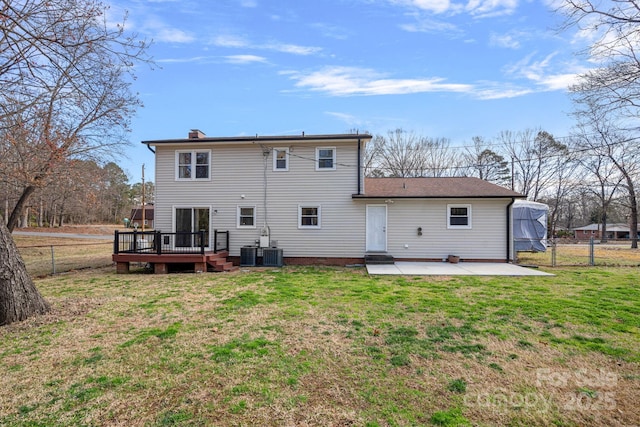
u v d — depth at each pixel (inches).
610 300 259.6
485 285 327.6
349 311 233.9
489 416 107.0
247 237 527.2
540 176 1289.4
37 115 403.9
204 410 111.8
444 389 124.9
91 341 179.3
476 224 503.8
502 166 1311.5
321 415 108.0
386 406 113.1
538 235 597.3
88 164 543.2
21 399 120.6
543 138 1264.8
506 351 161.2
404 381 131.3
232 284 346.3
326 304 254.4
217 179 531.8
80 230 1524.4
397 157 1248.2
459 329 192.9
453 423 102.7
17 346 173.2
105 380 134.3
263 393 122.5
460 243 506.0
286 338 180.5
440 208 508.7
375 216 516.4
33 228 1518.2
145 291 313.4
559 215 1706.4
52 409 113.7
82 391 125.6
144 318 222.2
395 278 375.2
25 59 241.9
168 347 169.3
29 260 630.5
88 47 273.6
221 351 162.4
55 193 593.0
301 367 144.3
